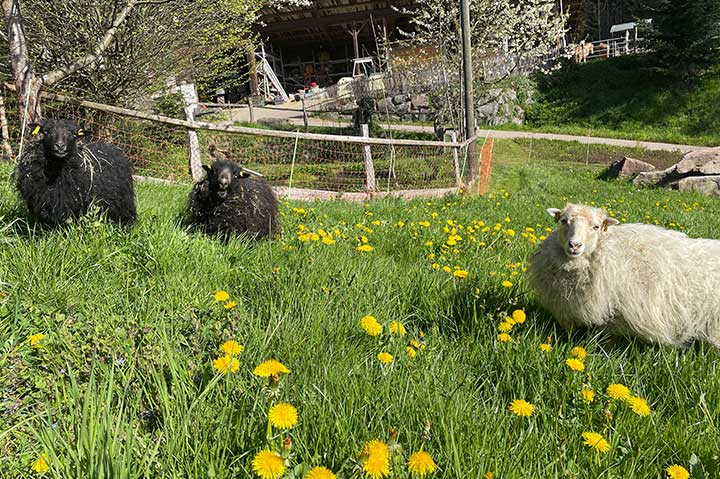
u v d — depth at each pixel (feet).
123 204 16.25
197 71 50.62
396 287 12.01
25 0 34.94
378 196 38.37
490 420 6.68
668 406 7.97
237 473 5.32
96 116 33.40
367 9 113.09
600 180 61.16
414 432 6.17
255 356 7.73
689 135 97.25
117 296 9.64
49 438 5.34
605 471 6.10
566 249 10.27
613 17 194.59
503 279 13.39
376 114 90.53
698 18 99.40
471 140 46.60
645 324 10.28
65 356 7.17
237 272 12.12
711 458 6.51
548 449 6.39
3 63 38.06
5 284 9.18
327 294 10.32
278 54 142.92
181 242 13.66
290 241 15.70
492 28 72.28
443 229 20.33
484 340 9.54
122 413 6.04
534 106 111.24
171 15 40.83
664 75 106.22
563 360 8.47
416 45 87.15
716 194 50.49
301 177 46.39
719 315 10.19
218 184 16.21
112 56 39.19
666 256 10.41
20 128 27.86
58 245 11.84
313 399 6.54
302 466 4.99
